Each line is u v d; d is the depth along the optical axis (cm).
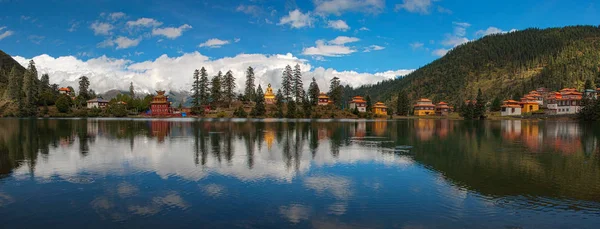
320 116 13388
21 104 13700
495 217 1369
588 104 10831
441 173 2192
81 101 16625
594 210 1454
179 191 1719
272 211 1429
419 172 2222
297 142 3997
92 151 3133
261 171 2220
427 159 2755
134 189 1758
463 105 15812
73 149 3269
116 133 5150
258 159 2709
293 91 15575
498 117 13725
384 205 1517
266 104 15812
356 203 1545
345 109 15150
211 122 9025
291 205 1509
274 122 9188
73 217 1352
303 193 1700
